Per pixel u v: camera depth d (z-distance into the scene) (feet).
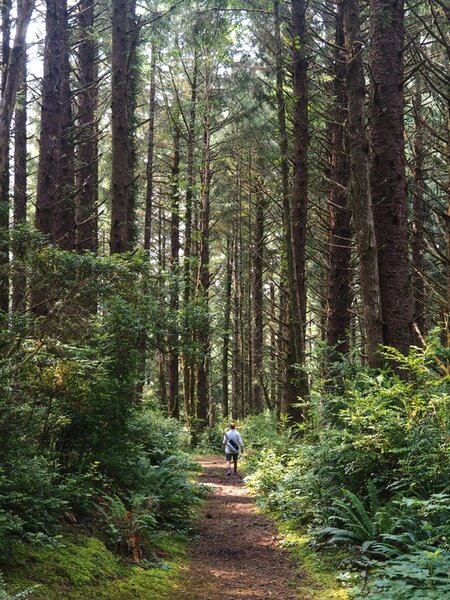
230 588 17.49
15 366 17.33
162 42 45.70
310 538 21.80
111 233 35.42
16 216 53.98
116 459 23.57
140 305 26.58
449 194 32.55
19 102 49.39
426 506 15.98
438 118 45.34
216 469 51.37
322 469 23.56
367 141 27.30
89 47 53.98
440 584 13.82
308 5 42.24
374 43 29.19
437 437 19.15
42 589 13.56
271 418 63.52
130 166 52.47
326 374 31.65
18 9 20.17
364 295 27.14
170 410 71.46
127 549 18.88
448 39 36.32
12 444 16.40
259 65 45.24
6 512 15.05
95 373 20.65
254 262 84.38
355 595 15.47
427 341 24.58
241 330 95.55
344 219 42.86
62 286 24.03
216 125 69.92
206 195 72.54
